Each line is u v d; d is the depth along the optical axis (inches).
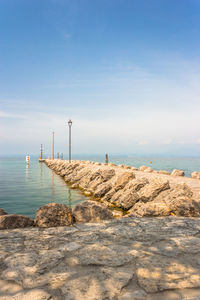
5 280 113.3
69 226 214.1
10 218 210.4
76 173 1012.5
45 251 150.3
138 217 254.2
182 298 98.5
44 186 834.8
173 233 191.3
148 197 410.6
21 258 138.8
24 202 549.3
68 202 560.1
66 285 108.3
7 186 830.5
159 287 106.3
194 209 264.1
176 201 278.4
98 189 627.2
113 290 103.9
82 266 128.1
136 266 128.0
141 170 1123.3
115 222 230.4
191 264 131.0
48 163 2394.2
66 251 150.3
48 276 117.0
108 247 157.8
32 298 98.0
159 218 248.7
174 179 676.7
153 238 177.9
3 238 176.9
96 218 239.3
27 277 116.0
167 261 134.9
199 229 204.5
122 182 563.2
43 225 211.9
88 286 107.3
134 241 170.7
